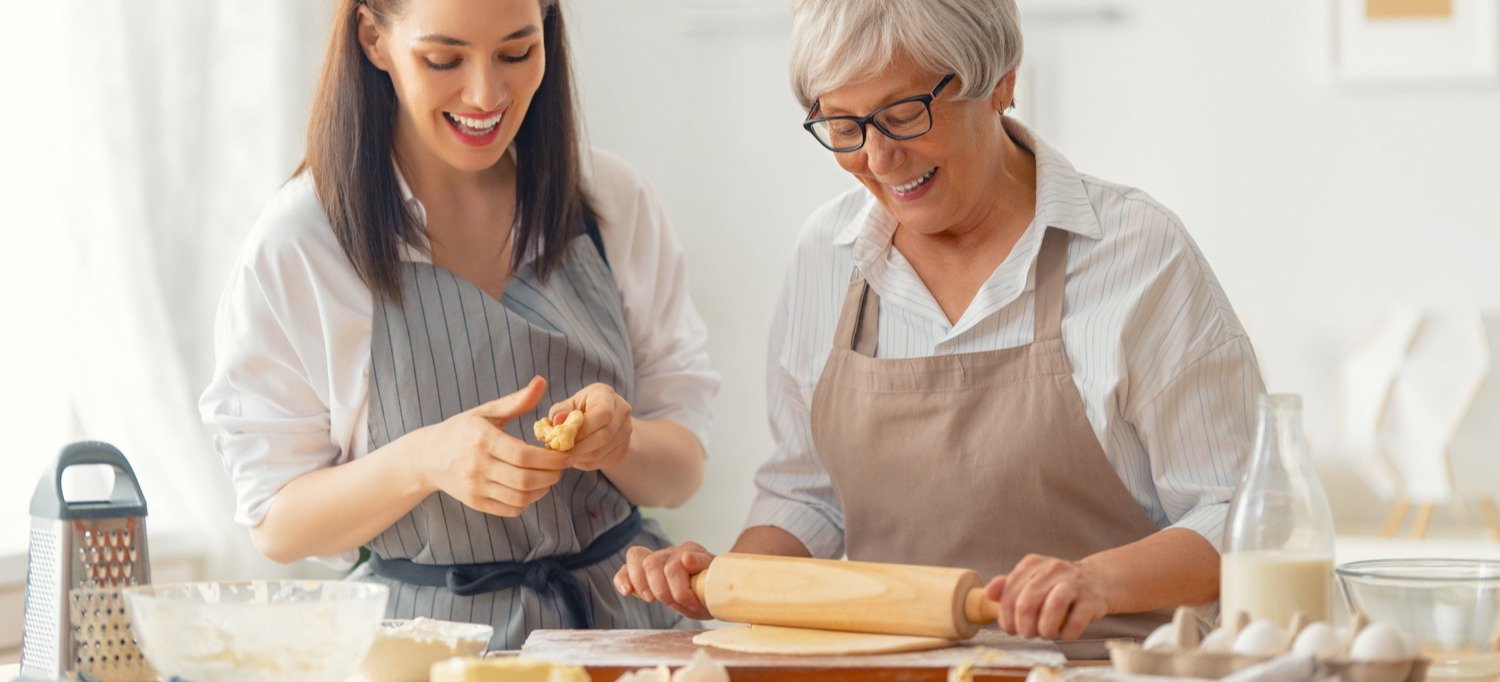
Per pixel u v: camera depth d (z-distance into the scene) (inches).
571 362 73.1
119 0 118.3
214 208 124.3
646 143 152.2
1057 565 53.6
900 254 67.5
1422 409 123.3
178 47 122.5
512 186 75.9
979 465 64.1
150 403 118.8
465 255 74.5
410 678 56.2
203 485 121.0
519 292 73.7
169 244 120.8
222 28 126.2
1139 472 64.4
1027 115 142.6
